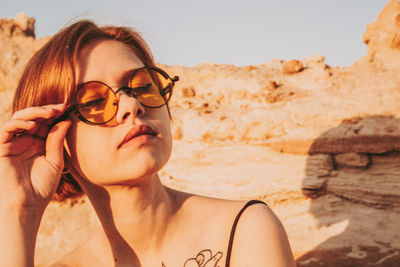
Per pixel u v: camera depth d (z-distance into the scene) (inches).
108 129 46.7
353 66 266.5
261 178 212.7
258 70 295.3
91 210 227.0
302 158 219.0
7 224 48.4
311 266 148.1
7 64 330.6
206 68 298.5
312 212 190.7
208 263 47.7
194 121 252.1
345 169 204.7
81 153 49.4
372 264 142.2
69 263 57.6
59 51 50.6
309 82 262.8
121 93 47.7
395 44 251.4
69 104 49.7
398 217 170.9
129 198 49.8
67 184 65.6
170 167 238.2
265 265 42.7
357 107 221.0
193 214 54.4
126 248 53.5
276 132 237.6
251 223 47.1
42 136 53.6
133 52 59.8
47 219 218.1
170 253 51.1
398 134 193.5
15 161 51.5
